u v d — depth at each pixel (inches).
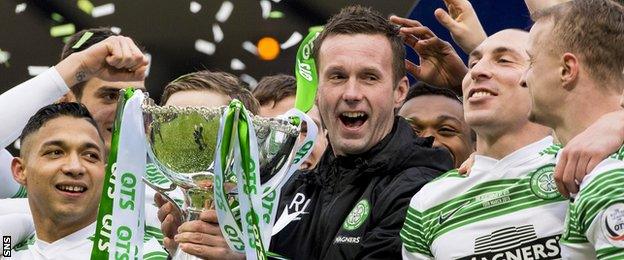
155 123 123.0
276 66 259.6
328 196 153.5
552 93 130.0
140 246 121.1
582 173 122.6
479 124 139.6
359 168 151.2
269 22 258.5
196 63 260.5
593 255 123.3
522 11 195.8
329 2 256.1
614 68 128.3
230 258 124.9
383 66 153.1
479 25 173.8
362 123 151.9
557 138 138.6
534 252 132.3
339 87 152.4
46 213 155.9
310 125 129.5
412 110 181.3
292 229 153.9
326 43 154.7
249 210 116.9
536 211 133.3
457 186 140.3
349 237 145.7
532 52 132.1
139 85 182.4
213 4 260.2
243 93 166.9
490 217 136.2
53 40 259.6
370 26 155.1
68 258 156.2
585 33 128.3
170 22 260.5
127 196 120.0
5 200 174.9
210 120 122.4
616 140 123.3
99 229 120.1
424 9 203.0
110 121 181.6
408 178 148.2
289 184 160.4
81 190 154.9
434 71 177.3
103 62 143.4
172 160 123.3
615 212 117.4
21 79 259.1
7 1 259.1
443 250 138.2
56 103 164.9
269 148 127.3
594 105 128.3
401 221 144.2
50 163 154.1
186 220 128.1
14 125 152.9
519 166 137.3
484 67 140.6
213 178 123.5
